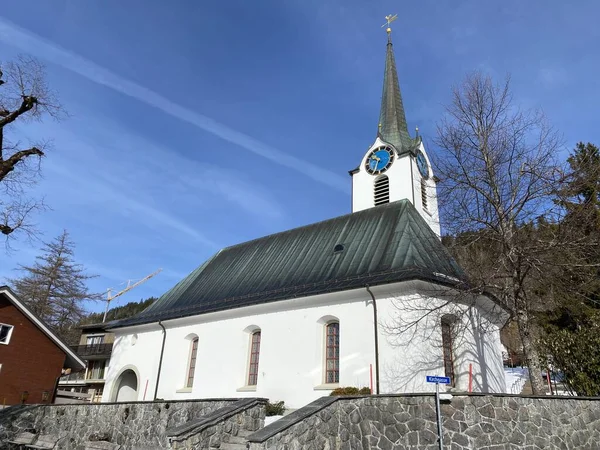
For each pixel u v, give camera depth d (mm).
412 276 17312
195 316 24516
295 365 19719
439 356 17297
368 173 30141
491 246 16734
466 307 19219
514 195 16734
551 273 15977
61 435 18422
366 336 18109
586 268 16078
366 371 17625
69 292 45375
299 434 10180
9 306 26250
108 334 44969
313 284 21062
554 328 19688
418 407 11484
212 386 22469
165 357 25453
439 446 10633
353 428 11641
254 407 13578
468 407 11367
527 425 11805
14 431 19609
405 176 28234
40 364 26906
